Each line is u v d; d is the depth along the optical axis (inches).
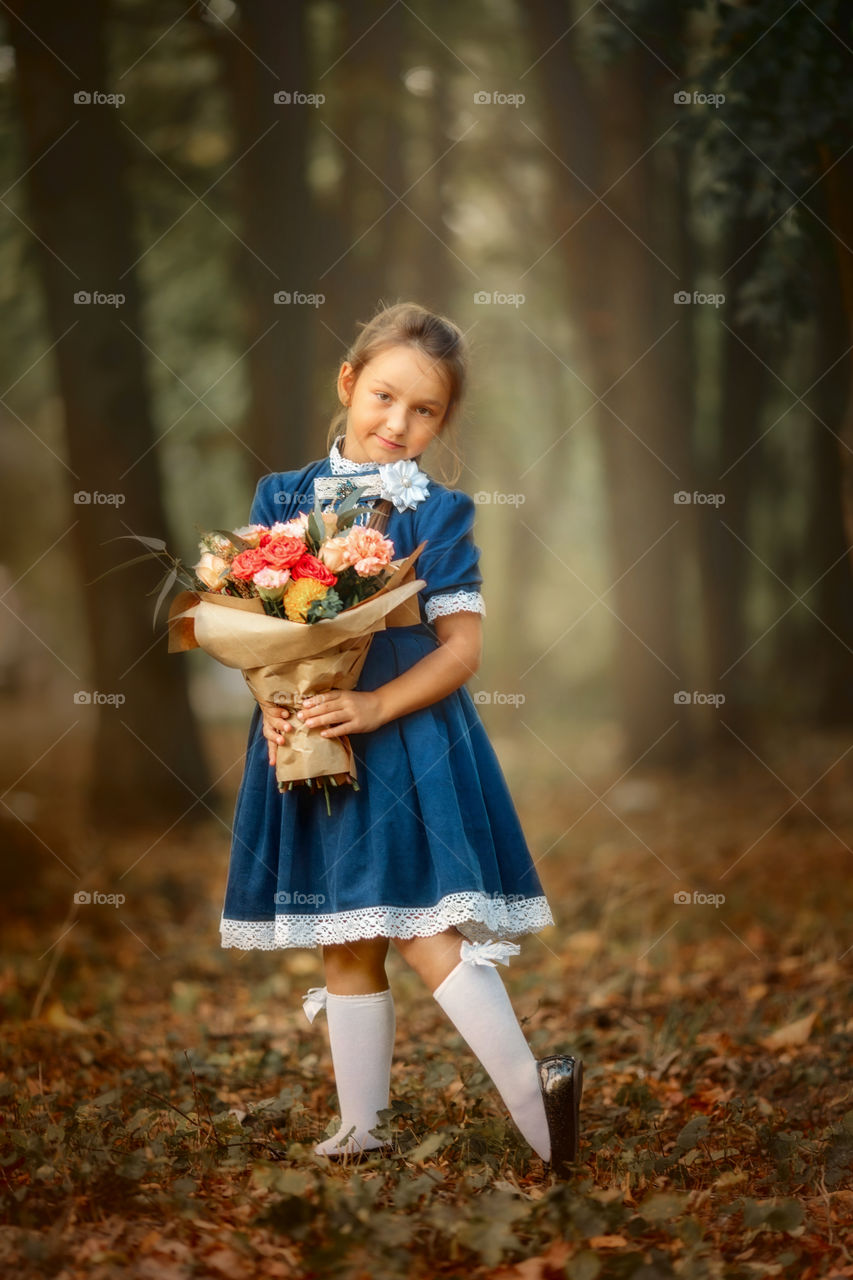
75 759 824.3
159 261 648.4
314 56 588.4
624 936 306.7
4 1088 152.8
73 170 485.7
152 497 504.7
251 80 506.9
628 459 616.7
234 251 595.5
